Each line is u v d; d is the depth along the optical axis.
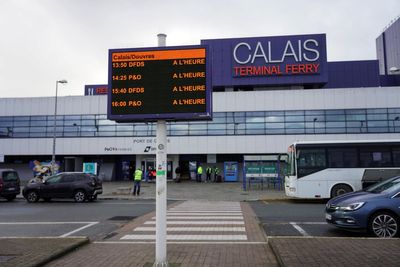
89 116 42.66
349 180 19.92
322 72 43.75
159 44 7.25
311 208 17.89
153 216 15.32
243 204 20.53
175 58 7.10
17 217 15.34
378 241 8.55
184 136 41.03
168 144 41.16
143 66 7.17
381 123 38.78
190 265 7.17
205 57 7.04
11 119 43.62
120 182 41.25
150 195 26.38
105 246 9.27
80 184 22.70
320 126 39.53
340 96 39.59
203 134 40.88
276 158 29.69
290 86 45.56
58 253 7.90
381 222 9.70
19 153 43.09
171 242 9.66
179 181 40.38
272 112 40.31
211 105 6.96
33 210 18.00
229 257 7.86
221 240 9.94
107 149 42.03
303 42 44.34
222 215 15.29
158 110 7.04
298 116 39.94
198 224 12.82
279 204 20.45
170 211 16.89
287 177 21.70
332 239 8.87
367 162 19.97
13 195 24.39
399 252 7.37
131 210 17.70
